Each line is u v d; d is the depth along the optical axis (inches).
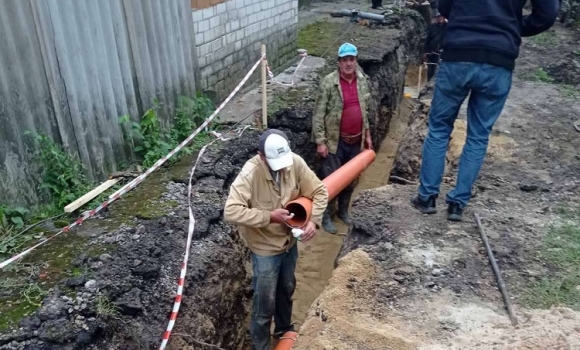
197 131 198.2
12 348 113.3
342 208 238.8
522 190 174.4
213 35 241.6
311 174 139.2
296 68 308.0
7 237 149.5
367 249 146.7
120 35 188.5
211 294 150.7
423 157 156.3
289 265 151.7
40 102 161.3
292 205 138.4
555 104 253.1
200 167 192.2
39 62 159.3
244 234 143.7
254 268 145.9
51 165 165.0
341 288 130.6
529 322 117.6
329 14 467.2
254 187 134.1
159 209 166.9
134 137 198.5
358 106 213.0
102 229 155.4
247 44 271.6
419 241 146.9
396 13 445.4
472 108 146.6
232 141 213.2
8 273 135.6
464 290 129.1
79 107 173.8
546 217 158.2
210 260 154.1
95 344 120.7
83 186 173.6
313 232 136.9
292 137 237.6
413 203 164.9
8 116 151.6
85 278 133.9
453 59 138.6
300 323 178.1
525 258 139.5
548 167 190.7
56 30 161.5
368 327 117.1
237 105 251.0
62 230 152.9
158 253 148.3
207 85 243.8
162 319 133.5
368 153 209.9
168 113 217.6
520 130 221.5
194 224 160.2
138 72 199.0
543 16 135.1
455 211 155.3
